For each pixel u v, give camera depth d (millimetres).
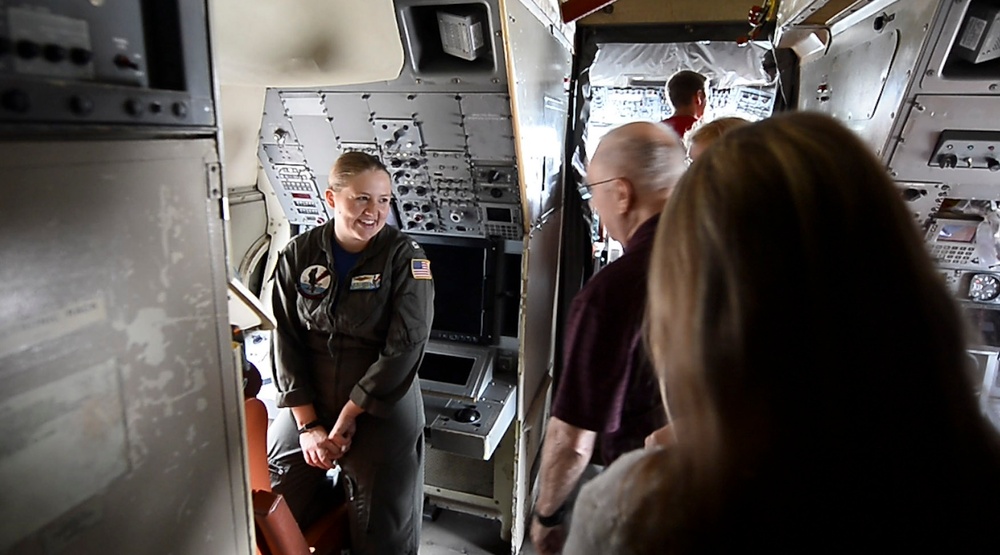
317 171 2865
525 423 3027
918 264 544
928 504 514
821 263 522
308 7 1303
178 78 807
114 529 750
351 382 2283
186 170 823
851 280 522
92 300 690
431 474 3209
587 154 3852
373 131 2639
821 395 518
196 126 832
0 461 602
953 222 2492
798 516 515
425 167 2727
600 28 3664
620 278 1419
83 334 682
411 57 2281
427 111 2484
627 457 681
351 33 1402
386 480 2311
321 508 2463
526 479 3184
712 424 548
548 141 3033
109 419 727
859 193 538
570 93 3764
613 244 3857
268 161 2908
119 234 721
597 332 1442
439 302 3096
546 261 3287
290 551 1775
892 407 520
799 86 3402
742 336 530
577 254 3938
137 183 742
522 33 2350
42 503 651
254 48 1288
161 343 800
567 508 1642
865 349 520
